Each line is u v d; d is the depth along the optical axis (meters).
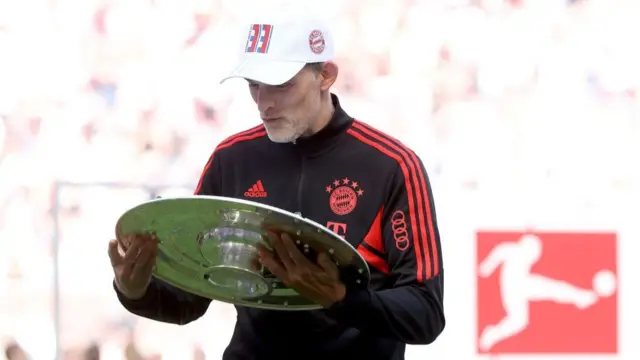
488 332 15.02
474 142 16.39
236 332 7.54
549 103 16.52
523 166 16.23
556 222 15.78
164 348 14.92
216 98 16.36
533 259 15.15
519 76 16.58
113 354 14.81
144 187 15.28
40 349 15.19
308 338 7.20
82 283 14.84
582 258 15.16
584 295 15.08
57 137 15.95
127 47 16.36
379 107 16.59
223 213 6.15
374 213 7.15
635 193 16.03
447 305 15.03
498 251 15.30
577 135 16.39
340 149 7.32
